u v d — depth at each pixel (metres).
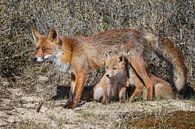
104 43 13.52
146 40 13.88
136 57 13.62
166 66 15.47
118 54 13.58
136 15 16.12
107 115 12.09
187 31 16.19
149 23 16.06
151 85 13.58
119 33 13.68
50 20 16.23
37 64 15.55
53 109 12.64
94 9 16.31
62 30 15.91
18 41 15.82
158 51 14.06
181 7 16.38
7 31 15.83
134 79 13.76
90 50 13.32
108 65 13.49
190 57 15.93
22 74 15.26
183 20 16.33
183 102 13.14
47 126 11.27
